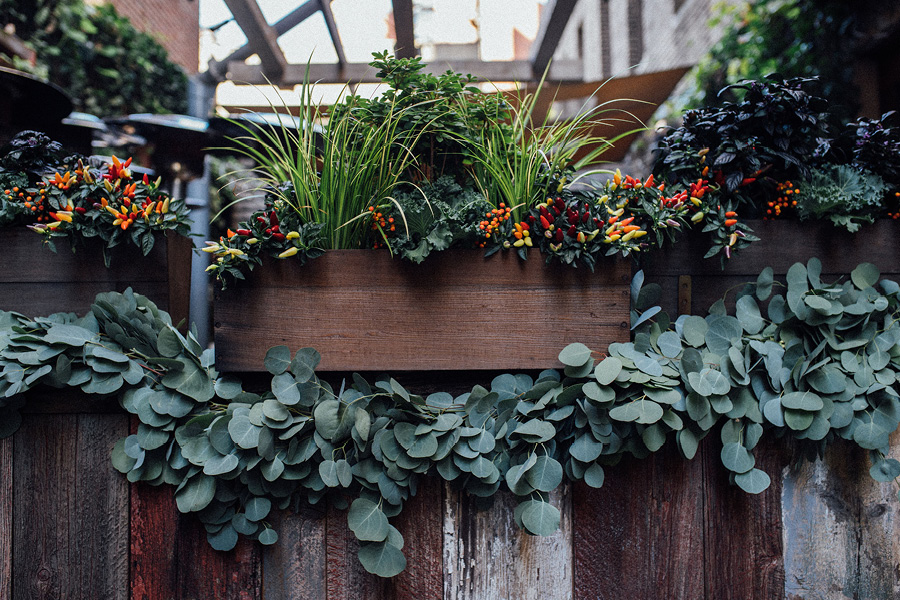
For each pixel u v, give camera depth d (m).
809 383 0.86
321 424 0.81
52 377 0.81
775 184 0.96
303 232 0.85
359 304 0.87
